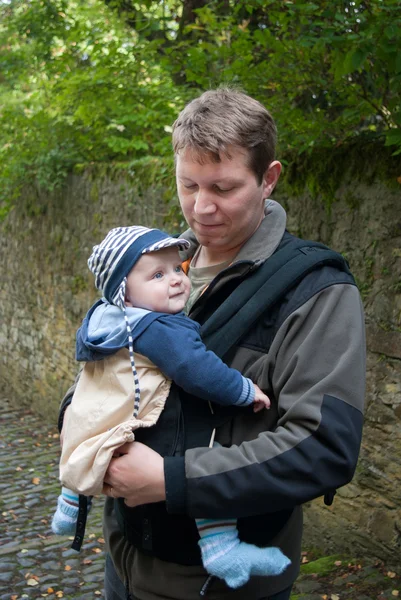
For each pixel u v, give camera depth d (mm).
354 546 3287
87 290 6133
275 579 1399
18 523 4297
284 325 1299
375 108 2924
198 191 1386
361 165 3129
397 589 2877
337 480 1221
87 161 6336
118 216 5496
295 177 3492
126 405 1325
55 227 6707
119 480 1276
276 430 1266
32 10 5773
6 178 6680
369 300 3146
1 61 6230
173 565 1380
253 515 1302
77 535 1524
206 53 3791
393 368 3064
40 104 6410
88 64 5574
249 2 3229
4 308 8336
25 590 3348
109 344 1344
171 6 5305
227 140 1308
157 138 5500
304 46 2660
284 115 3172
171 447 1328
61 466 1391
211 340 1360
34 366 7496
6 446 6211
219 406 1353
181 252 1649
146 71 5016
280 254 1381
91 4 5875
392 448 3080
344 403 1232
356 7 2566
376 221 3080
